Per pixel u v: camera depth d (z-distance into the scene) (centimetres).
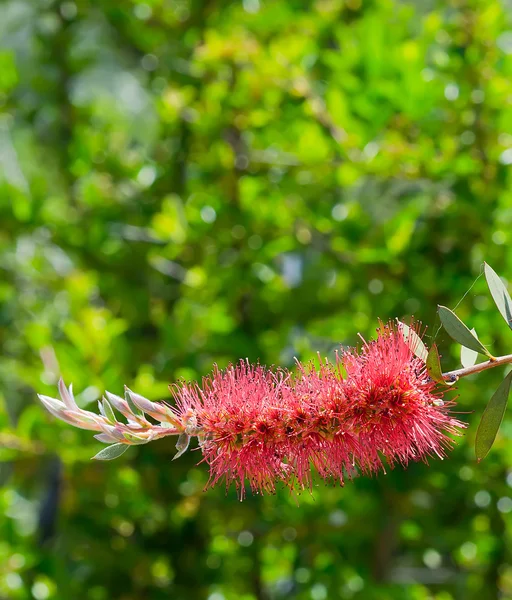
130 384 120
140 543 137
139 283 147
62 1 164
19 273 159
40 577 121
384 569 136
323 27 147
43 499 145
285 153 134
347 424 75
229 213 135
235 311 138
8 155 191
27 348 156
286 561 139
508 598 141
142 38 158
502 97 119
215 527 136
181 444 74
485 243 119
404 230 119
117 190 149
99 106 178
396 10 145
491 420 74
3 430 116
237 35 142
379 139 126
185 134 150
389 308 124
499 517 127
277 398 76
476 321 115
